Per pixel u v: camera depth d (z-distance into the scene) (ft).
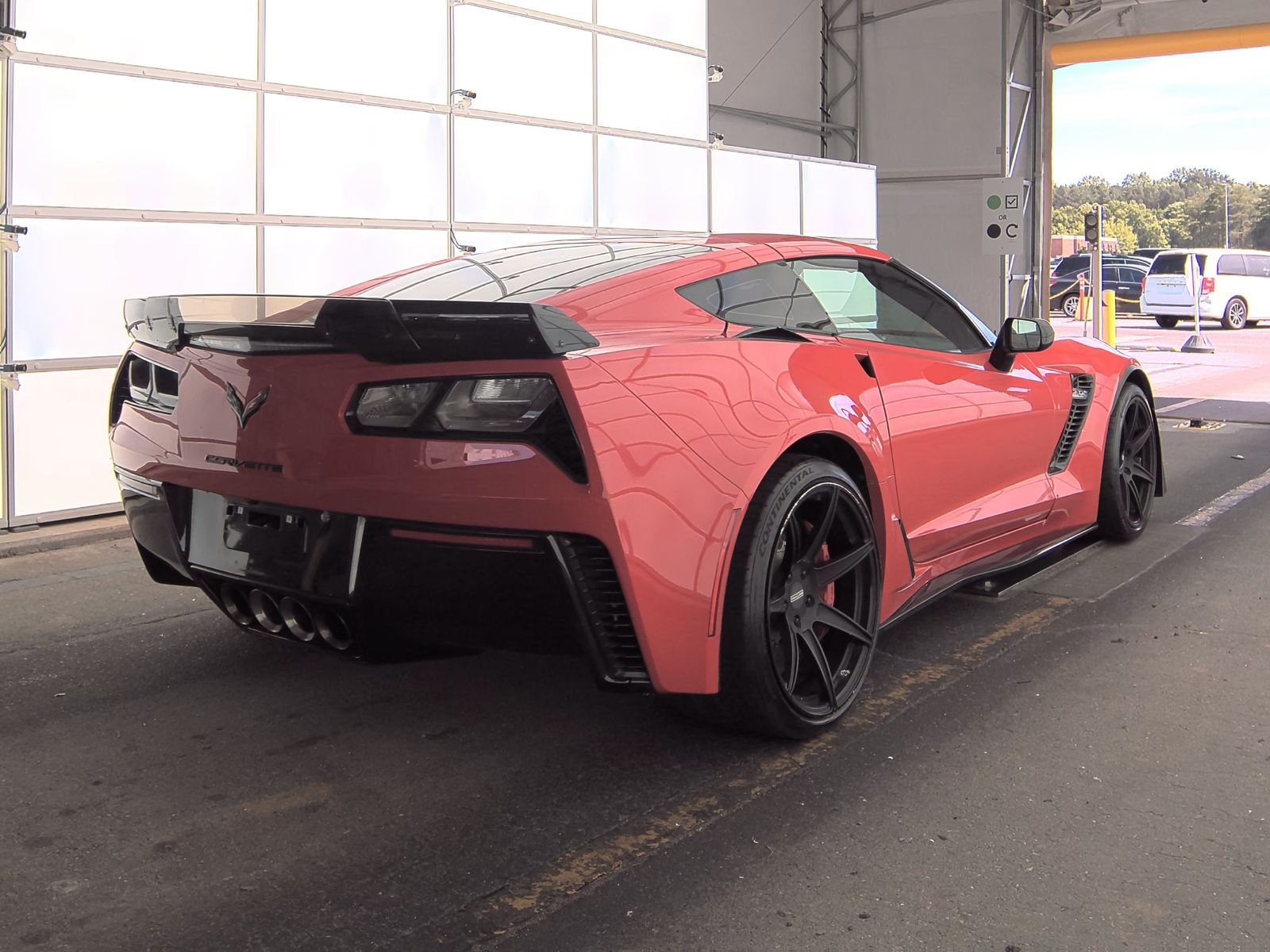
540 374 7.48
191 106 20.65
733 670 8.51
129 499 10.00
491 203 26.76
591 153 29.37
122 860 7.48
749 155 35.17
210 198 21.07
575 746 9.29
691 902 6.89
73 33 18.89
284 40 22.09
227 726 9.78
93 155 19.27
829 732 9.45
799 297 10.38
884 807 8.11
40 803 8.33
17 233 18.33
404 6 24.32
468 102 25.54
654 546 7.66
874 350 10.52
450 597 7.80
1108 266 91.81
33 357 18.65
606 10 29.30
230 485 8.62
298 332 8.10
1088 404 14.24
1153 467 16.24
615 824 7.91
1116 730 9.42
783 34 52.13
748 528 8.38
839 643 9.78
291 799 8.38
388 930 6.63
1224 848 7.47
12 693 10.61
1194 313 78.48
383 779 8.70
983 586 13.76
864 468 9.76
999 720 9.67
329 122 23.06
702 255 10.02
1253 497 19.07
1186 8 53.36
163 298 10.02
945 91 53.31
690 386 8.17
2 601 13.84
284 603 8.59
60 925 6.70
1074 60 55.62
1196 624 12.21
